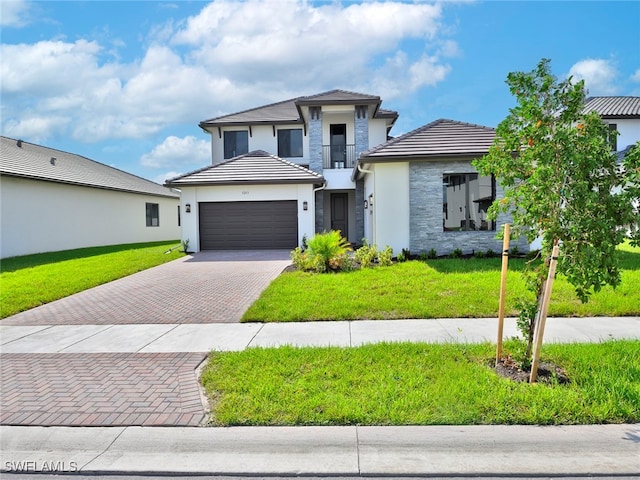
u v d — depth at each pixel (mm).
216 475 2973
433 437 3340
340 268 11070
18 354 5633
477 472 2891
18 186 16453
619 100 28547
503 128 4691
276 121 22000
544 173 4047
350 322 6766
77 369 5008
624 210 3961
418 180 13016
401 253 12781
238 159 18094
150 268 13102
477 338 5746
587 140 4117
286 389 4156
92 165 25375
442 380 4254
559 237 4156
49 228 17984
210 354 5352
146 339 6180
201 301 8586
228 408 3828
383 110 21797
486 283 8711
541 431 3396
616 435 3318
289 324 6742
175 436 3473
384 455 3121
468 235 12953
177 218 29625
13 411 3973
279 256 14695
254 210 16656
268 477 2941
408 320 6793
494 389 4008
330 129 21141
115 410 3938
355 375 4473
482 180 13195
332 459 3090
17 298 8984
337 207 21547
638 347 5051
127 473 3035
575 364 4566
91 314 7871
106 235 21781
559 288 8117
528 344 4582
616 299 7312
